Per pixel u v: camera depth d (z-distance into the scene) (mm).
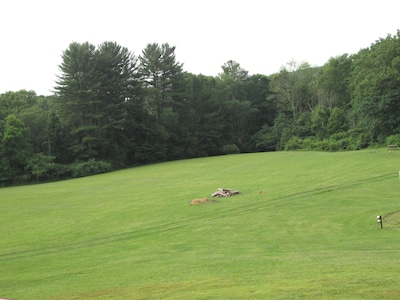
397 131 53719
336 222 21188
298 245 17094
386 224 19922
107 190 42031
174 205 29062
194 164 63469
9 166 64438
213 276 12141
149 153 80875
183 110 87812
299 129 84250
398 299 7977
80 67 73438
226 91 96250
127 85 79375
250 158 63219
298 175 39219
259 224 22016
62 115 76188
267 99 96125
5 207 34906
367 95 51031
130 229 23094
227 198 30094
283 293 8984
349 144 67375
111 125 75000
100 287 11820
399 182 30797
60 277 14148
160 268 14234
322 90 87438
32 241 21641
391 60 51531
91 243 20453
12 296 11492
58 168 67125
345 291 8742
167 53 86188
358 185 30922
